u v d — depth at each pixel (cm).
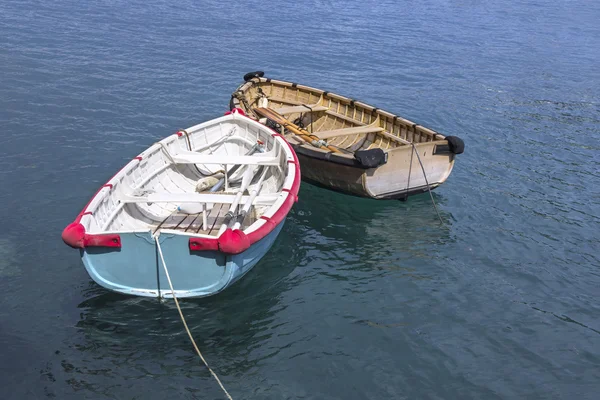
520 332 930
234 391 778
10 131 1570
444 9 3731
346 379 812
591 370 854
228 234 808
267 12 3219
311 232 1207
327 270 1078
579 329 945
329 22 3134
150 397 760
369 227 1238
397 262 1115
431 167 1285
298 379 807
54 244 1095
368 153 1166
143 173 1105
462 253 1155
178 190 1189
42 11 2817
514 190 1440
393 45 2788
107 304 930
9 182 1314
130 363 817
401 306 982
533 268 1115
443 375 829
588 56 2822
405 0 3906
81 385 773
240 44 2594
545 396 801
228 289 995
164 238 819
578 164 1608
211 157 1164
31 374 788
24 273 1002
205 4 3269
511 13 3766
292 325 919
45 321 889
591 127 1895
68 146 1519
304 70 2323
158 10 3042
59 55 2225
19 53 2200
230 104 1523
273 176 1223
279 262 1093
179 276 856
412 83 2261
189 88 2022
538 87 2302
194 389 777
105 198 938
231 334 886
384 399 780
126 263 848
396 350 874
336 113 1579
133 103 1844
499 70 2508
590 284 1070
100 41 2447
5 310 909
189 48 2472
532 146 1719
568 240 1221
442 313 967
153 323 895
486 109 2020
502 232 1242
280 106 1684
